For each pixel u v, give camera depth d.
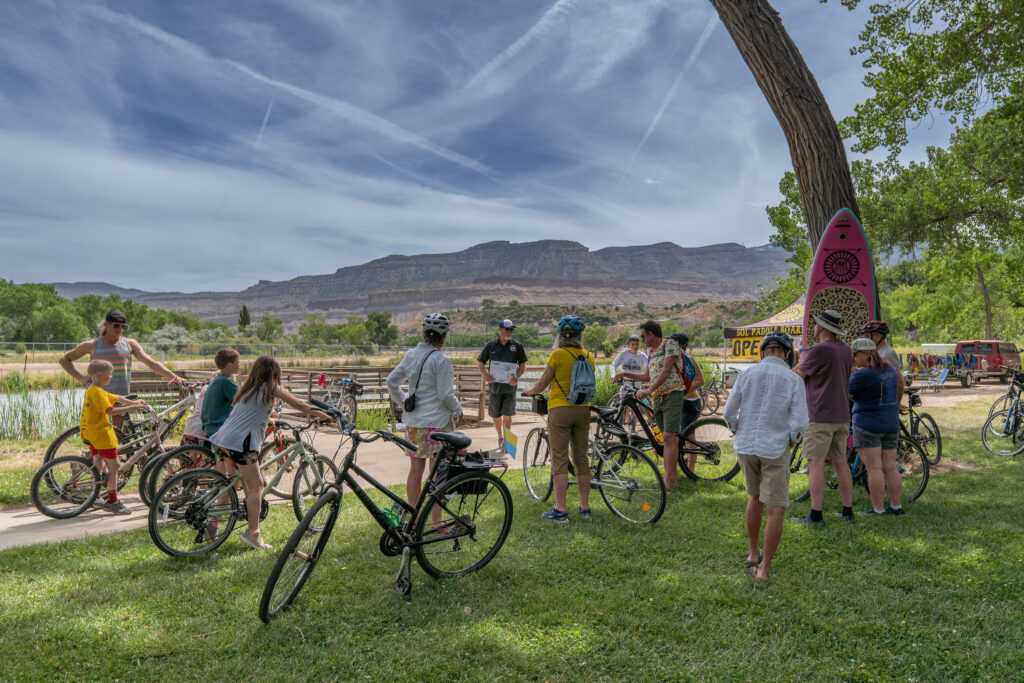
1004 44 12.18
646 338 6.93
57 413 11.77
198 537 4.73
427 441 4.99
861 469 6.84
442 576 4.36
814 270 8.31
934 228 23.95
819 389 5.59
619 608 3.88
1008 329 39.31
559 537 5.21
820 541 5.14
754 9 8.61
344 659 3.25
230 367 5.18
